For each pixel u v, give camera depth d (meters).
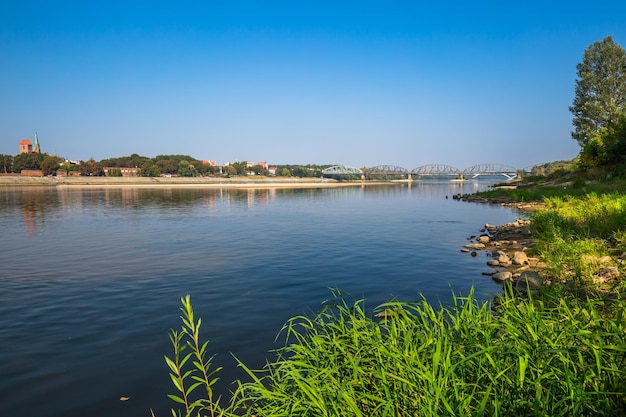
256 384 4.75
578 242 12.70
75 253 18.14
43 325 8.98
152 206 50.19
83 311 9.94
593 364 3.69
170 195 82.62
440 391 3.27
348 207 47.22
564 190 43.66
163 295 11.30
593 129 63.19
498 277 12.15
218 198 71.06
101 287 12.24
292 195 83.50
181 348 4.23
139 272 14.22
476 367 3.88
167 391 6.06
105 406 5.71
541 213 20.47
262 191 107.44
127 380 6.43
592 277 9.02
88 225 29.62
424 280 12.44
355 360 4.09
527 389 3.41
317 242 20.84
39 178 141.62
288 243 20.62
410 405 3.57
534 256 14.62
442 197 69.25
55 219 34.06
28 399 5.93
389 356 3.99
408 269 14.05
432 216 34.03
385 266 14.65
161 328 8.73
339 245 19.77
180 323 9.01
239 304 10.33
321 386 3.93
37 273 14.16
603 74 63.94
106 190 108.94
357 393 3.79
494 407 3.29
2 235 24.25
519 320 4.48
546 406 3.22
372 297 10.77
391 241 20.73
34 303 10.64
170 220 33.22
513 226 24.17
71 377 6.56
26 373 6.71
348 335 4.78
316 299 10.71
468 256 16.20
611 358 3.60
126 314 9.68
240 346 7.61
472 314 4.95
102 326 8.89
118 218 34.94
